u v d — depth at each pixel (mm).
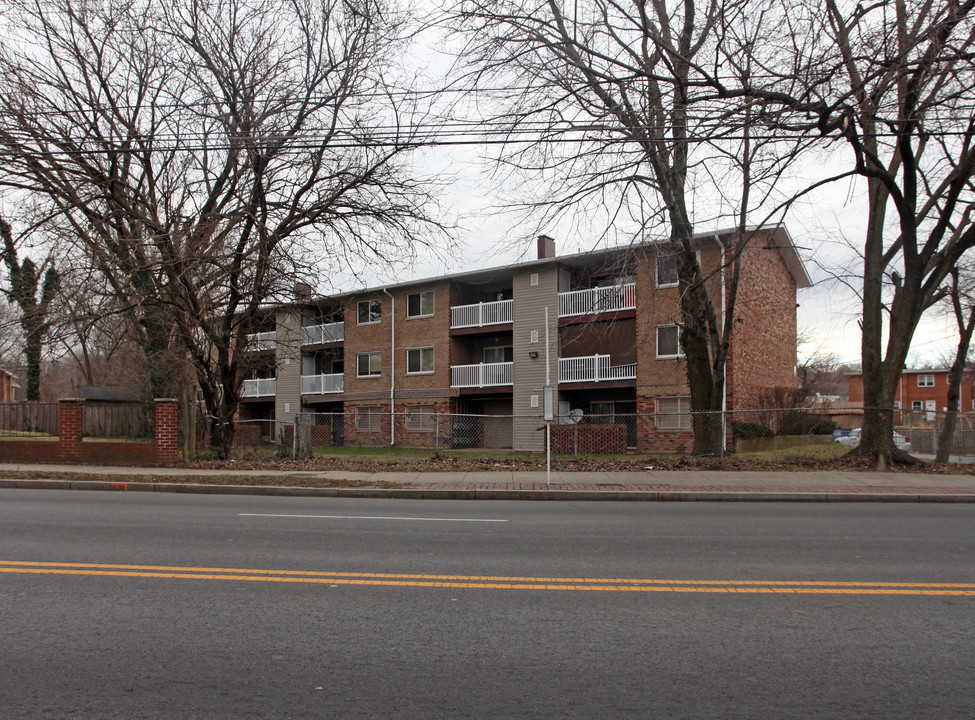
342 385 36500
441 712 3678
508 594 5844
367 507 11547
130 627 4973
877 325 16984
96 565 6797
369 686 3998
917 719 3611
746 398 26109
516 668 4254
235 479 14727
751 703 3785
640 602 5613
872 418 16578
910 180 15312
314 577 6383
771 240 16422
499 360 33281
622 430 26344
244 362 19938
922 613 5320
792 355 30938
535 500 12891
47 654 4457
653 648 4586
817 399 57500
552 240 30500
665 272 26391
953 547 7875
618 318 27625
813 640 4734
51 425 19422
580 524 9562
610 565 6914
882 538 8453
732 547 7855
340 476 15445
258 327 20953
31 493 13461
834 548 7801
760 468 16219
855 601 5648
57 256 17375
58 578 6289
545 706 3748
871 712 3684
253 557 7215
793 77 11688
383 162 17844
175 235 16672
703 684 4023
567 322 29000
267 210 18781
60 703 3777
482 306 31828
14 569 6617
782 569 6750
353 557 7246
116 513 10383
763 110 12219
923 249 16156
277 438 32844
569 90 13750
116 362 32406
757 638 4770
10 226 17703
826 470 15883
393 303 34688
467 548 7758
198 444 21562
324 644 4652
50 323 17359
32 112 15977
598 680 4078
